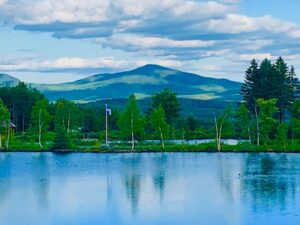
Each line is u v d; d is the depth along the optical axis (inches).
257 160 6358.3
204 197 3767.2
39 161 6579.7
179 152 7751.0
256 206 3412.9
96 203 3609.7
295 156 6875.0
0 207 3528.5
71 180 4756.4
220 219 3097.9
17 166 5999.0
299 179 4562.0
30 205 3580.2
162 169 5531.5
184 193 3951.8
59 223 3073.3
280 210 3284.9
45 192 4094.5
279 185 4234.7
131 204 3558.1
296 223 2974.9
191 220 3090.6
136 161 6456.7
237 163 6018.7
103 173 5251.0
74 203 3627.0
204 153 7554.1
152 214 3248.0
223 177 4793.3
